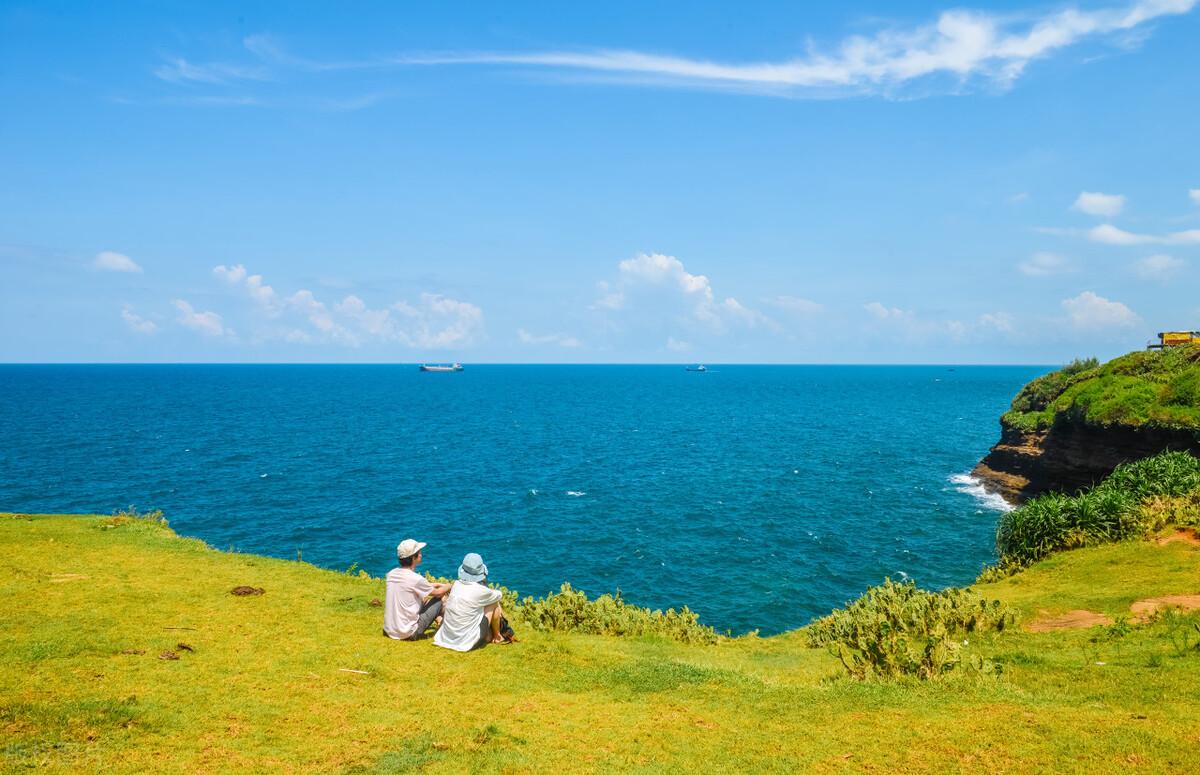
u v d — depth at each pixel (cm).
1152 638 1248
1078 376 4669
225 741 716
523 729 808
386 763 694
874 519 4488
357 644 1081
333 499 5075
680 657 1221
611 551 3847
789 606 3020
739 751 764
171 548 1702
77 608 1139
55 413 11525
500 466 6738
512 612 1470
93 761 641
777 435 9638
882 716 876
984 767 718
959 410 14588
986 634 1438
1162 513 2178
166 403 14550
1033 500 2427
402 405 15400
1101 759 729
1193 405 3161
